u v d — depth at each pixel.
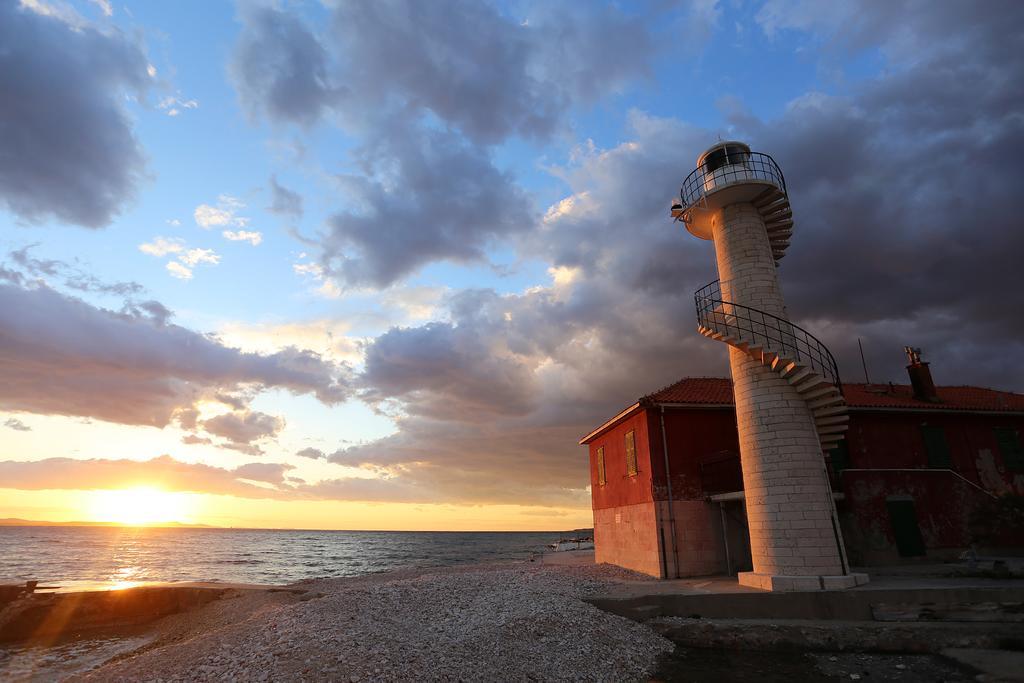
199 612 19.12
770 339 14.86
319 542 141.50
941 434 20.47
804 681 9.26
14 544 96.94
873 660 10.33
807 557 13.40
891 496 17.08
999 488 20.19
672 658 10.70
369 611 12.13
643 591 14.08
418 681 8.42
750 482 14.81
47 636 18.38
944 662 10.03
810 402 14.59
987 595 11.69
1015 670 9.12
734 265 16.17
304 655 9.33
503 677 8.85
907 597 11.98
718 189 16.14
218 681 8.47
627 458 20.55
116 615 20.05
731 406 19.02
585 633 11.14
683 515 17.81
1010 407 21.47
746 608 12.65
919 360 22.05
